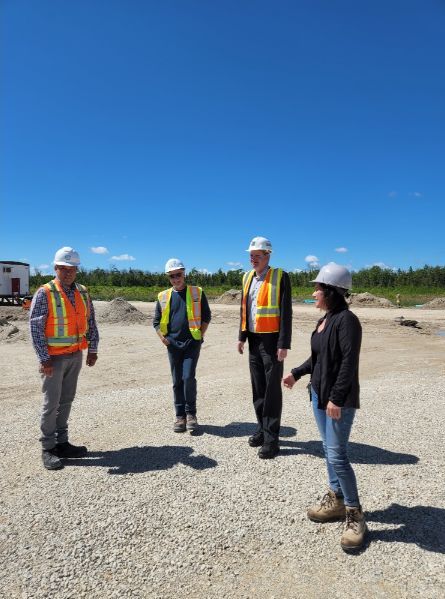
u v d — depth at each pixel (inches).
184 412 207.0
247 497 142.6
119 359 424.2
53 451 169.3
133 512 134.3
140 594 103.5
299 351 458.9
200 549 118.5
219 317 865.5
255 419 222.4
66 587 105.5
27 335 561.3
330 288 119.2
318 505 133.3
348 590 104.5
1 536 123.5
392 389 282.4
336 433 118.0
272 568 112.0
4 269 1134.4
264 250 174.2
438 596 102.0
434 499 141.4
